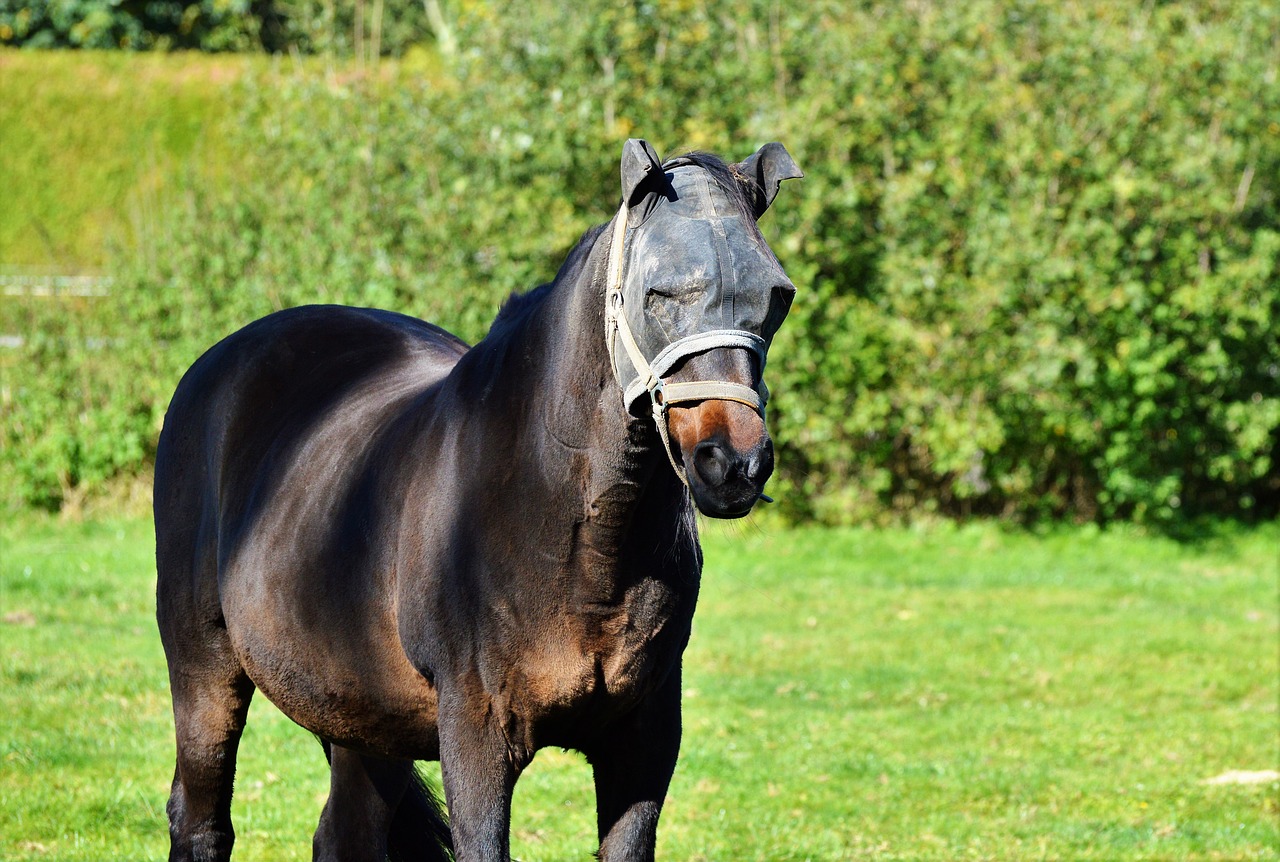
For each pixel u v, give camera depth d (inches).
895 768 301.0
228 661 178.5
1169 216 555.5
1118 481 570.3
